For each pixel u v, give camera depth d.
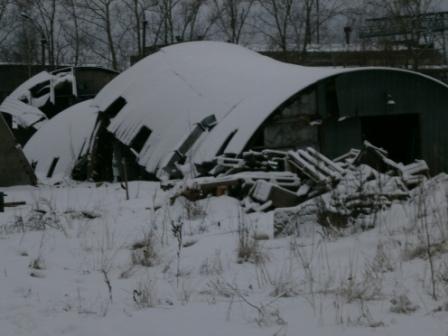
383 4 55.00
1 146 25.80
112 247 10.17
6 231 12.54
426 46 54.41
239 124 21.58
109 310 6.17
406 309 5.55
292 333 5.07
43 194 20.91
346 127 22.84
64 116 35.56
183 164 22.30
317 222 10.30
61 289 7.22
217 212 14.01
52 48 63.16
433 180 12.57
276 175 15.88
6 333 5.43
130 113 26.86
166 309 6.13
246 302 6.16
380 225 9.55
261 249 8.86
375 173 13.57
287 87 22.38
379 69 23.30
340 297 6.11
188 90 25.47
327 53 57.03
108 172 29.67
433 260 7.19
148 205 15.34
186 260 8.86
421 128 24.25
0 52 67.44
